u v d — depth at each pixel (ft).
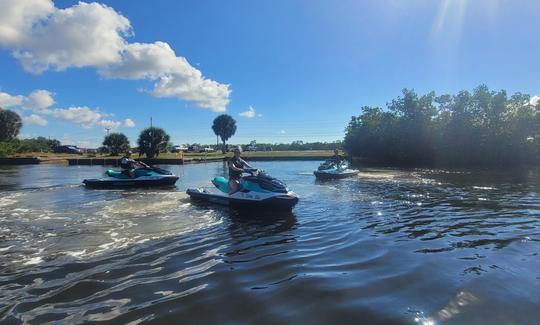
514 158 118.73
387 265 16.52
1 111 237.86
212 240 21.27
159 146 156.35
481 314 11.53
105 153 197.88
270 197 30.66
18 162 156.25
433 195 41.34
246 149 248.32
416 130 128.36
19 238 21.21
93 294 13.33
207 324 11.05
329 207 33.53
